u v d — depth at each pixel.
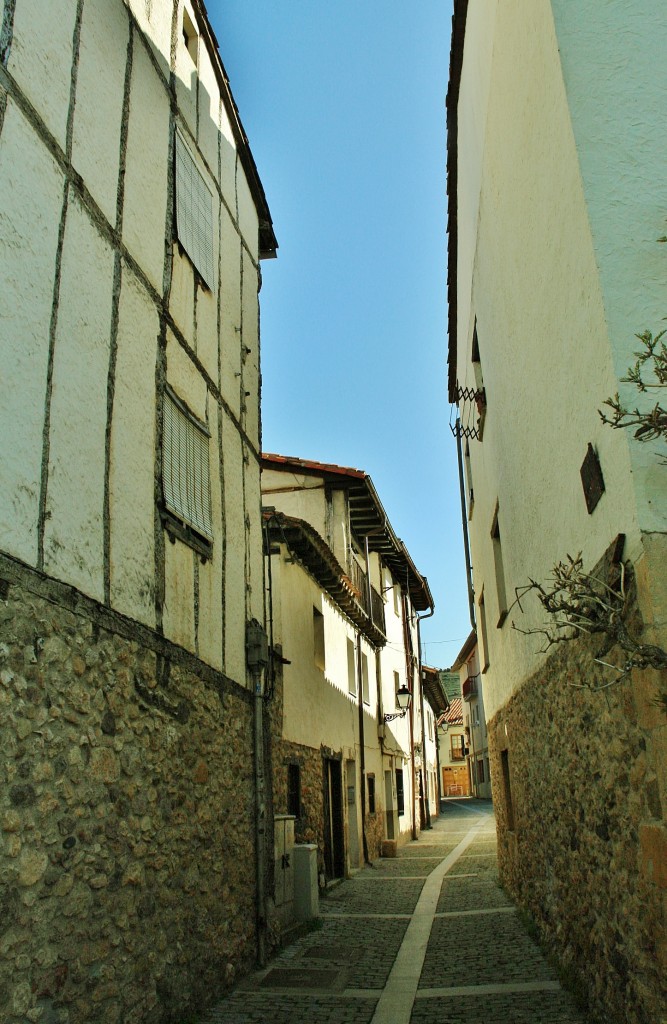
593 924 5.14
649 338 3.85
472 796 47.66
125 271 5.57
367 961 7.26
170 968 5.19
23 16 4.43
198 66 7.78
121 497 5.15
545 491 6.22
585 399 4.77
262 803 7.48
